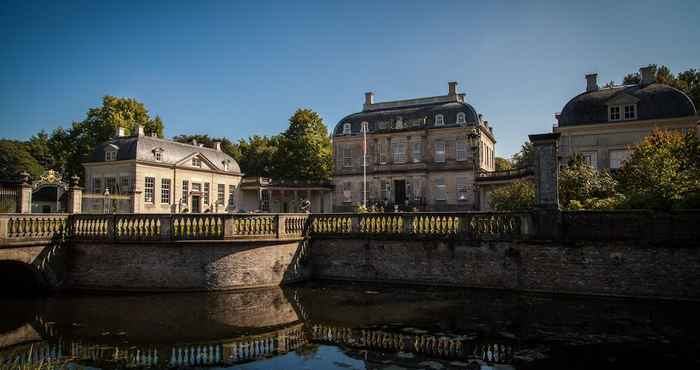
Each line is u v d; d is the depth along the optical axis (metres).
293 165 50.88
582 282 13.38
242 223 14.88
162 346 9.33
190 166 41.78
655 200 14.27
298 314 11.72
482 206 39.06
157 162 38.38
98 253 15.09
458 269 14.80
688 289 12.41
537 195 14.01
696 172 16.33
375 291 14.43
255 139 68.62
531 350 8.90
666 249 12.66
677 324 10.52
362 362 8.39
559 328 10.34
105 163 38.06
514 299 13.14
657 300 12.66
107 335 10.06
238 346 9.34
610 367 7.92
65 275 15.16
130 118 50.03
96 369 8.12
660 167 17.73
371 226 16.11
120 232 14.98
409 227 15.49
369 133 44.03
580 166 21.67
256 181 47.94
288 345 9.36
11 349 9.23
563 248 13.59
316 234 16.86
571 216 13.67
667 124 27.44
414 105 45.19
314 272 16.83
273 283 15.27
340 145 45.75
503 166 63.88
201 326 10.70
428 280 15.16
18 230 13.80
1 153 54.38
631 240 12.97
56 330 10.41
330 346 9.30
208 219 14.64
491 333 10.05
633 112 28.42
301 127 52.12
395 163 43.16
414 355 8.73
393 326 10.66
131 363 8.41
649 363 8.09
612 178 21.73
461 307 12.30
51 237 14.77
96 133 48.12
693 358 8.32
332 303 12.85
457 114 41.09
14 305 12.81
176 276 14.45
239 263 14.73
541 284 13.79
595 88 31.41
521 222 14.09
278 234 15.44
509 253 14.18
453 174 40.38
